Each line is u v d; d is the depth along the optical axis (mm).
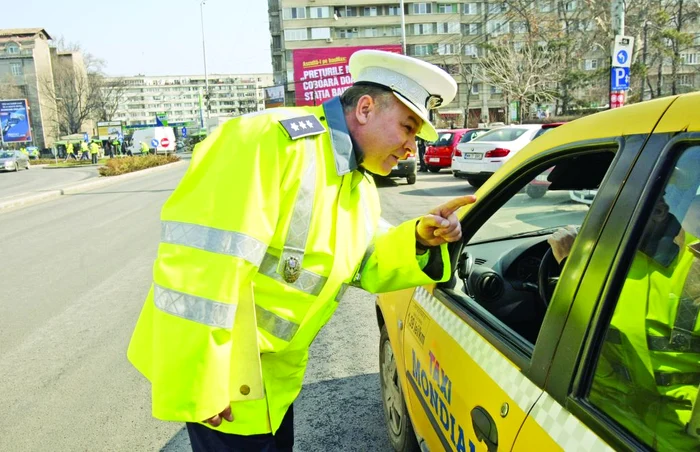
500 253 2443
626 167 1254
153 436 3043
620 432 1077
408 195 12344
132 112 179125
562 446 1163
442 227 1519
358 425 3021
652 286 1190
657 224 1175
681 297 1183
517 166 1859
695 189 1126
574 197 2570
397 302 2541
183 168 32281
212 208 1341
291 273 1440
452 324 1895
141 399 3467
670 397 1115
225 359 1330
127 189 18625
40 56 80125
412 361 2248
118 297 5625
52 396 3541
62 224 11070
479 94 68750
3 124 55125
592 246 1274
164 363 1328
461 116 66688
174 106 181500
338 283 1520
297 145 1428
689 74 37000
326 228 1479
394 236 1617
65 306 5414
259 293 1451
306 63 29891
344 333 4359
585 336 1220
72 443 2996
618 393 1147
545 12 43656
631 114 1340
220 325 1304
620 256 1190
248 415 1531
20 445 2990
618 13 9047
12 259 7832
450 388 1775
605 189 1295
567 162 2080
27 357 4191
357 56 1554
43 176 30094
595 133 1454
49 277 6617
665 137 1187
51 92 80562
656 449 1032
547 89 37906
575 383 1207
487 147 12594
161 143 48500
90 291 5898
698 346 1123
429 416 2012
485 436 1486
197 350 1297
